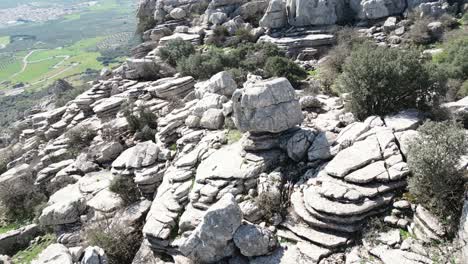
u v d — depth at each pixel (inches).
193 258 493.4
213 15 1825.8
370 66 633.6
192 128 807.1
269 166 586.6
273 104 587.2
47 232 745.6
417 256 403.9
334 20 1592.0
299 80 1189.1
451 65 1035.9
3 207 874.1
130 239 608.1
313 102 778.8
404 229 439.2
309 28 1611.7
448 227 414.6
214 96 826.8
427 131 456.4
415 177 441.1
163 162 735.1
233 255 489.7
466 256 370.6
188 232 530.9
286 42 1513.3
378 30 1491.1
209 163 631.2
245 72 1173.7
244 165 595.2
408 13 1491.1
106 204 703.7
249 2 1847.9
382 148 517.0
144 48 1859.0
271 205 521.0
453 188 431.2
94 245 589.9
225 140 699.4
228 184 569.9
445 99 738.2
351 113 668.1
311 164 561.6
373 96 638.5
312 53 1466.5
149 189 689.6
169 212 581.3
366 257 427.8
